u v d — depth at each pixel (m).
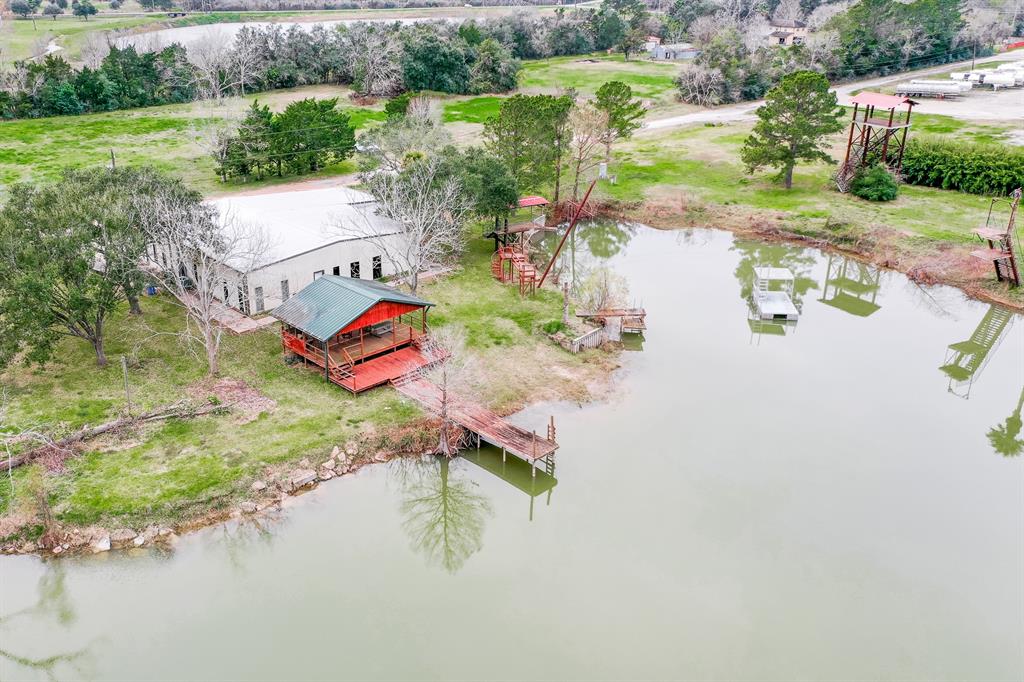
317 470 30.58
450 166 49.59
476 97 105.25
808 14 178.50
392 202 47.09
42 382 35.00
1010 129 80.06
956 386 40.03
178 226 35.41
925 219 60.09
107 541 26.72
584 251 59.38
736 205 66.12
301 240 44.91
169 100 97.06
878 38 119.56
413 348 39.31
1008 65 116.62
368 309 35.81
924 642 23.97
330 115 74.31
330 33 115.44
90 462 29.78
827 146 68.50
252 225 44.97
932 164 67.25
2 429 31.06
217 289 44.28
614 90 67.50
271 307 43.09
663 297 50.66
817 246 59.84
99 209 34.97
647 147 84.38
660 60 134.50
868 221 60.12
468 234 57.69
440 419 33.50
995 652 23.59
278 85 106.88
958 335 46.03
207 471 29.55
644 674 22.52
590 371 39.31
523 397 36.31
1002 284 50.38
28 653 22.89
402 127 64.88
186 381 35.50
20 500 27.80
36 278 31.88
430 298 46.03
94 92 90.38
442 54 103.75
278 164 71.44
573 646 23.59
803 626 24.52
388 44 104.00
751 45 116.19
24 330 32.25
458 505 30.44
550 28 140.88
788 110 66.75
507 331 42.25
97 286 33.94
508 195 51.91
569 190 69.56
